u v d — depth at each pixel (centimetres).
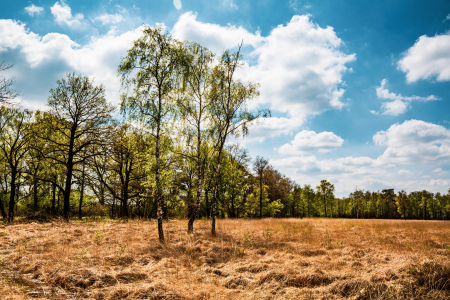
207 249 1032
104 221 2072
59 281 638
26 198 2642
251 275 734
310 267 775
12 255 866
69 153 2016
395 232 1589
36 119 2342
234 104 1532
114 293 579
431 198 6688
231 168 3212
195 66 1462
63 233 1302
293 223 2072
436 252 1000
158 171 1207
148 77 1223
